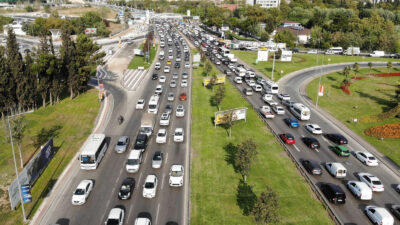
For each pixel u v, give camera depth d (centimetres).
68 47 7512
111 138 5488
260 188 3978
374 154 5078
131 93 8212
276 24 19862
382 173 4494
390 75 10475
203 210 3541
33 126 5962
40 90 6819
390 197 3919
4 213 3525
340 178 4278
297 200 3750
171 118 6391
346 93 8475
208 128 5872
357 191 3831
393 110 6481
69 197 3816
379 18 16975
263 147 5125
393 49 15000
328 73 10738
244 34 19338
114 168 4472
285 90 8738
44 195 3856
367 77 10238
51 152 4756
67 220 3400
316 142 5166
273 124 6188
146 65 11450
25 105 6619
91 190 3925
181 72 10500
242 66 10756
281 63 12288
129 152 4962
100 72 10494
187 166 4512
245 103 7406
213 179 4162
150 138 5422
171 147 5097
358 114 6906
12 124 4384
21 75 6406
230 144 5209
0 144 5216
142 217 3428
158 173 4325
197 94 8081
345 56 13912
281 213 3506
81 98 7775
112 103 7412
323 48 15662
